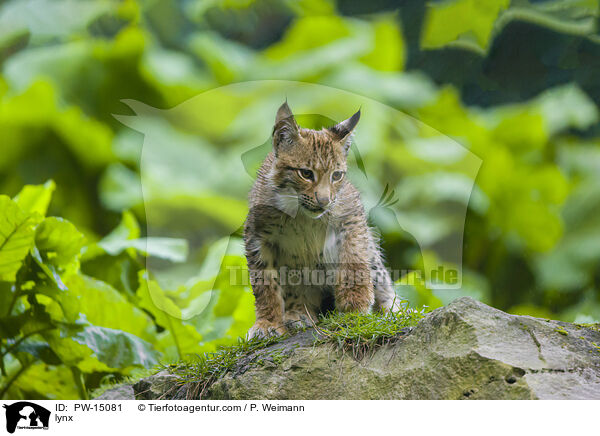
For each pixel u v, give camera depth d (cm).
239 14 1623
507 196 1141
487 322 487
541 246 1148
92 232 1172
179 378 575
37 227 718
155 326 879
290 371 517
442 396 457
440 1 1107
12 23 1570
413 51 1266
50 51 1406
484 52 1166
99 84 1347
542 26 1210
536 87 1295
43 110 1227
